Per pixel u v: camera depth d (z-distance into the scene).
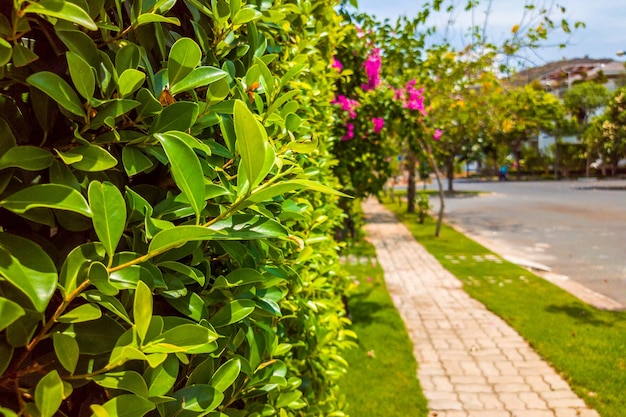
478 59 9.09
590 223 15.59
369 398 4.01
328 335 2.08
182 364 1.06
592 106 43.62
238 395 1.26
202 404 0.92
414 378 4.39
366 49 5.96
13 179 0.71
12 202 0.64
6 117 0.75
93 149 0.76
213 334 0.78
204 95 1.22
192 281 1.00
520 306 6.67
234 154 1.06
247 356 1.26
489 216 19.11
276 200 1.29
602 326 5.70
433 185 49.16
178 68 0.90
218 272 1.23
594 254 10.50
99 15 0.86
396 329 5.73
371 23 6.39
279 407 1.46
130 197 0.87
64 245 0.84
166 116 0.88
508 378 4.46
